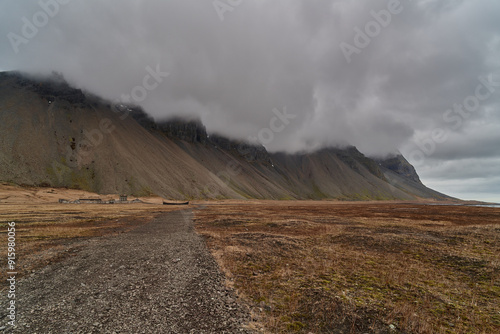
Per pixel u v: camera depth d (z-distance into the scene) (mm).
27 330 9445
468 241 25984
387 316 10758
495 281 15336
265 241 27453
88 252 22781
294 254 22469
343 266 18703
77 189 155625
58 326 9734
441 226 40375
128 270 17359
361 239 27844
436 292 13742
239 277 16188
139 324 9898
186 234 34531
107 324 9891
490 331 9797
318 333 9656
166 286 14258
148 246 25844
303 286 14469
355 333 9641
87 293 13188
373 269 17938
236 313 11094
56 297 12625
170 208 105750
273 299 12781
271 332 9617
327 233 33594
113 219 52688
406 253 22734
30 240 27438
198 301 12242
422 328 9836
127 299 12406
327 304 11852
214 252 23141
